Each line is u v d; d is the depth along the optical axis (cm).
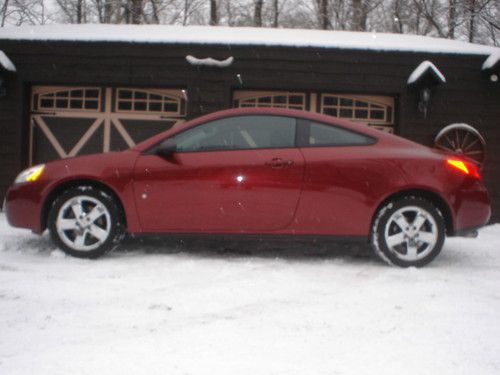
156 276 434
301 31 962
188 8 2256
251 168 482
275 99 906
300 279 436
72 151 916
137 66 876
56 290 389
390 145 496
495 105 877
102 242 489
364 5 2191
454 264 517
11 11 1892
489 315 350
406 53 868
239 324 323
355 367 263
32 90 911
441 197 484
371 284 424
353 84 870
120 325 318
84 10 2188
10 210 507
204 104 875
